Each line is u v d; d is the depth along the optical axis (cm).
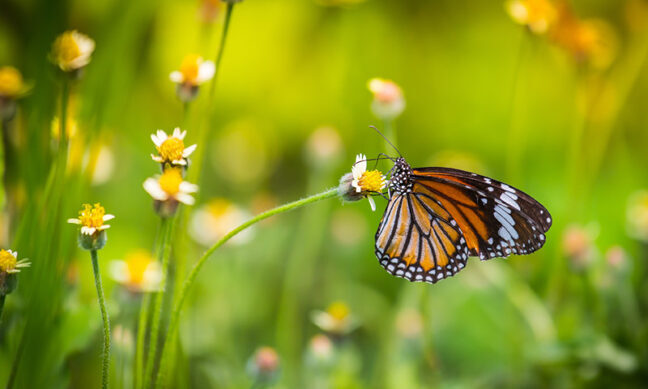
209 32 79
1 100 74
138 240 86
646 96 111
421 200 78
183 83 74
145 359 75
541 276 90
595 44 86
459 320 88
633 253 91
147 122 100
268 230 92
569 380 83
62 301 73
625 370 82
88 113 74
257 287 90
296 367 86
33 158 73
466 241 78
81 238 70
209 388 82
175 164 71
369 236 100
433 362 81
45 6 73
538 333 85
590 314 86
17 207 75
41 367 72
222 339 84
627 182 96
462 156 104
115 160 89
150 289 73
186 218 74
